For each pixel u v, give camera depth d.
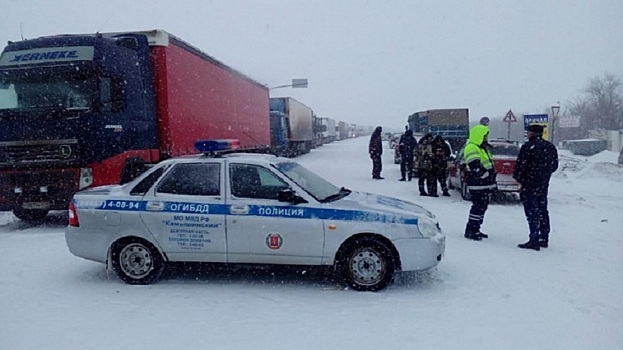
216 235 6.40
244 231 6.35
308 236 6.26
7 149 10.30
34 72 10.43
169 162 6.73
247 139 21.81
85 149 10.23
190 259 6.53
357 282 6.28
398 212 6.31
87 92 10.35
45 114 10.23
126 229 6.55
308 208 6.30
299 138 40.44
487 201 9.09
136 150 11.63
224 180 6.50
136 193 6.67
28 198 10.35
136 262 6.62
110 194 6.76
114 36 12.10
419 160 14.89
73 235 6.72
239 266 6.50
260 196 6.45
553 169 8.38
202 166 6.62
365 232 6.20
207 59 15.90
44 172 10.32
